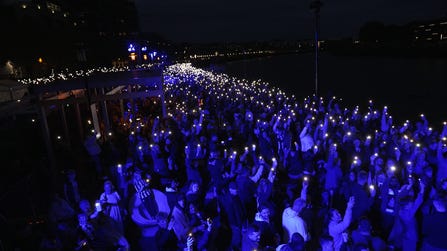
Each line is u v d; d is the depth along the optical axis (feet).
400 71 177.78
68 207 23.80
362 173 23.24
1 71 106.63
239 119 45.39
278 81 175.52
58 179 37.35
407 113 75.51
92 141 37.70
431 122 65.26
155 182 31.40
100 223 19.06
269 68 317.22
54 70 118.42
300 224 17.92
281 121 41.96
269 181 23.15
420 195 18.80
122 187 26.96
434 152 29.68
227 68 360.07
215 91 81.30
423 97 95.50
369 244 17.12
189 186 25.85
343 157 32.04
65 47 127.75
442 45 282.77
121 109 66.69
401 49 324.60
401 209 19.34
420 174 25.46
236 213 20.99
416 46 318.04
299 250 15.26
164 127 48.01
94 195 34.04
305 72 235.61
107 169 37.96
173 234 21.93
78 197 27.37
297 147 32.53
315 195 27.02
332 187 26.07
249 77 213.05
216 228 20.48
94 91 60.64
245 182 24.88
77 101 46.73
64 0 206.59
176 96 78.84
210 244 20.08
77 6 229.86
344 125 38.70
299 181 30.53
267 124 42.70
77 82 46.60
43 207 29.45
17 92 47.50
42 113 42.93
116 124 64.69
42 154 48.26
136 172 25.53
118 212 21.77
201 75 134.92
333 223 17.80
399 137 35.65
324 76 188.44
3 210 28.17
